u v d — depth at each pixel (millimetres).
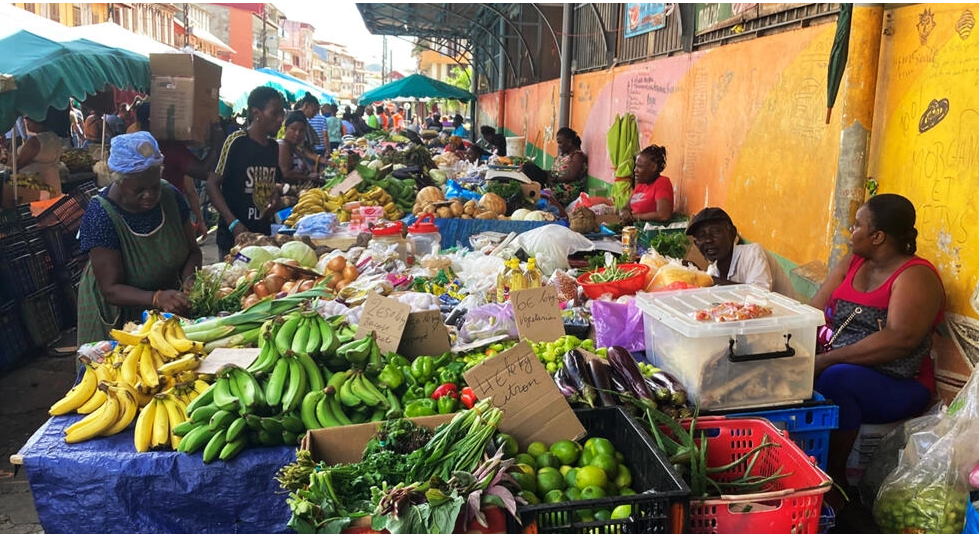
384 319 3238
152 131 6871
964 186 3408
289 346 2939
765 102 5633
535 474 2369
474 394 2617
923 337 3254
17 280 6402
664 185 7195
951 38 3477
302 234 5766
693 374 2852
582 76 12633
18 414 5320
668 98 8180
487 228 6805
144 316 3645
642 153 7254
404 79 21766
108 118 10820
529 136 18000
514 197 8008
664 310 3049
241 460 2535
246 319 3369
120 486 2500
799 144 5086
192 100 6855
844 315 3479
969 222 3381
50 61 6305
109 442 2639
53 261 7148
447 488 2035
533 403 2600
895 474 3076
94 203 3760
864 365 3354
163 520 2543
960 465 2887
